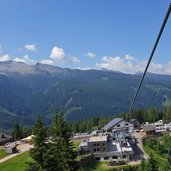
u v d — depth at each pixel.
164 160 109.69
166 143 135.62
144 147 132.38
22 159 115.81
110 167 104.69
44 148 74.31
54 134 80.12
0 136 177.62
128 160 111.81
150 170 85.69
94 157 113.06
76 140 147.38
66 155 78.25
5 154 128.25
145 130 164.88
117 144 125.25
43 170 73.25
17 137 183.00
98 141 114.75
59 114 81.12
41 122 75.88
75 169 79.81
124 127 166.75
